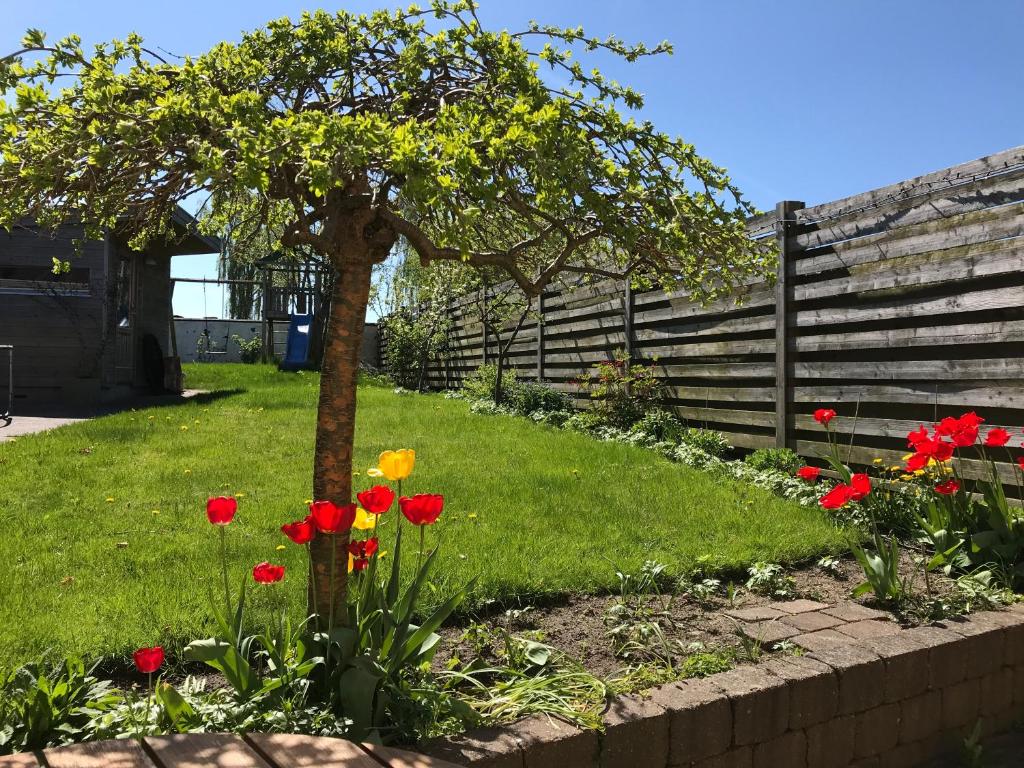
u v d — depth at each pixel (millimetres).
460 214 1822
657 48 2734
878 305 5578
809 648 2877
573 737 2133
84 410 10719
